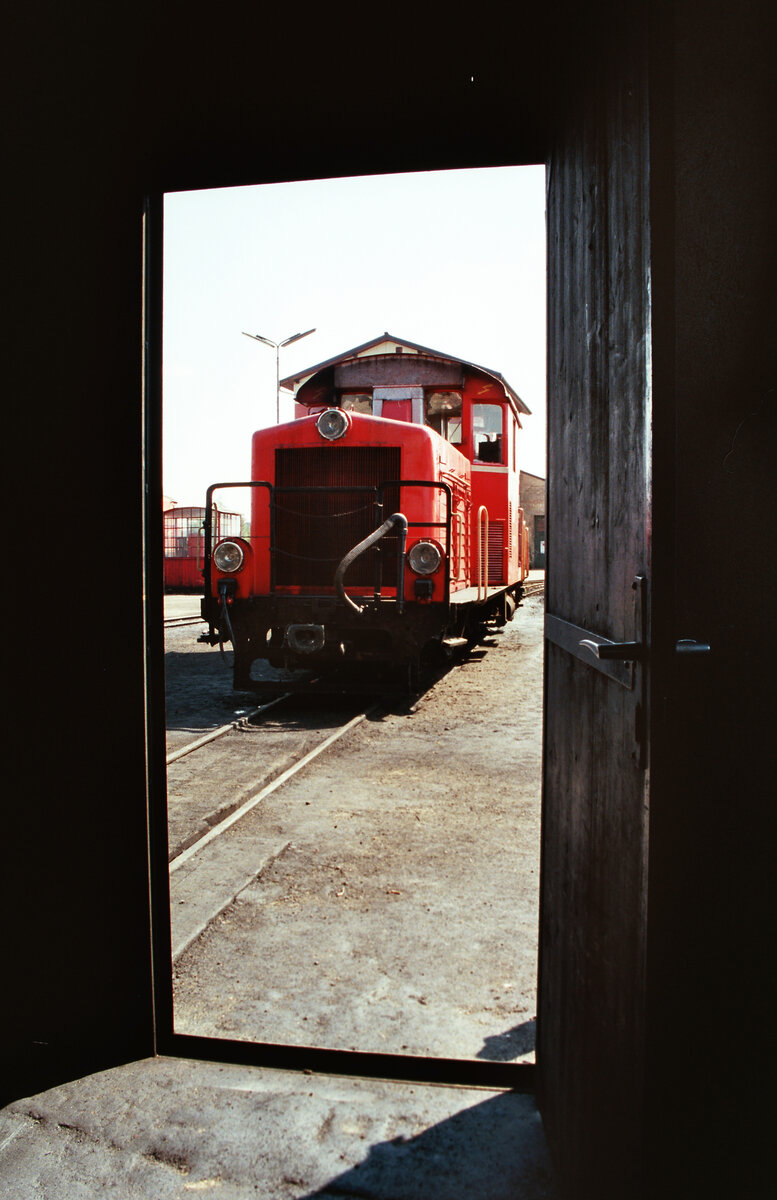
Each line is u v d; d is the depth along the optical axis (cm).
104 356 197
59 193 194
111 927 202
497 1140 175
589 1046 138
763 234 124
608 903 127
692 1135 105
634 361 113
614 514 127
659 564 101
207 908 294
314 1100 189
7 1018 194
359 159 202
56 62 192
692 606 124
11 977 195
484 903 299
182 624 1518
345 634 698
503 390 1005
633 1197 109
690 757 119
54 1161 169
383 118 196
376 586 652
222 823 385
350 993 237
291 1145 173
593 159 143
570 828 159
